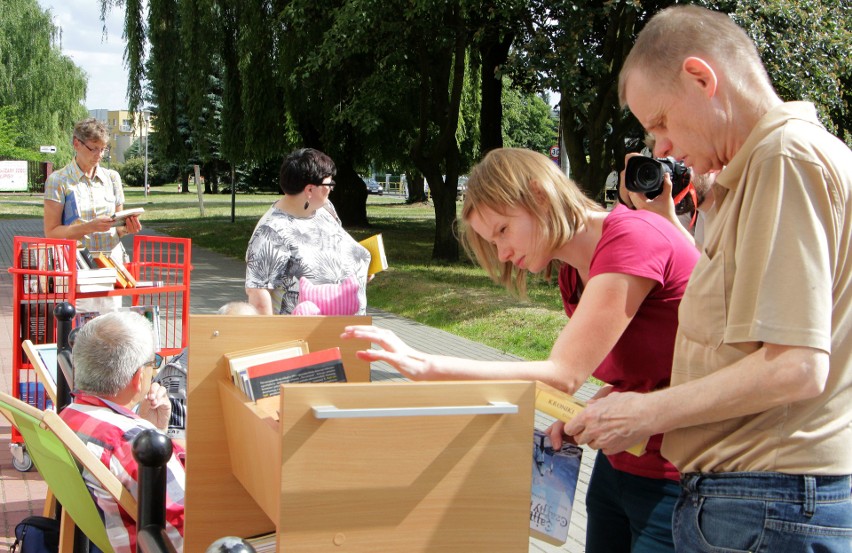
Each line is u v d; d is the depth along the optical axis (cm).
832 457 168
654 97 183
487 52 1802
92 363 296
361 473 170
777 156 163
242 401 211
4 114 4141
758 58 182
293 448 164
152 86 2066
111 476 243
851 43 1202
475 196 226
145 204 4388
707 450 181
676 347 191
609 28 1389
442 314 1125
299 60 1714
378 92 1650
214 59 2014
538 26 1314
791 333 157
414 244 2125
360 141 2245
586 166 1520
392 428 171
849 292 166
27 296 516
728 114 177
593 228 229
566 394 202
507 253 229
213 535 234
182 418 414
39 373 396
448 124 1698
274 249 407
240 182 6475
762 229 164
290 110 1898
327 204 450
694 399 172
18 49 4144
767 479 170
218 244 2105
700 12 183
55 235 562
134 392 304
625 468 231
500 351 926
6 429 595
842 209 162
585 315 210
